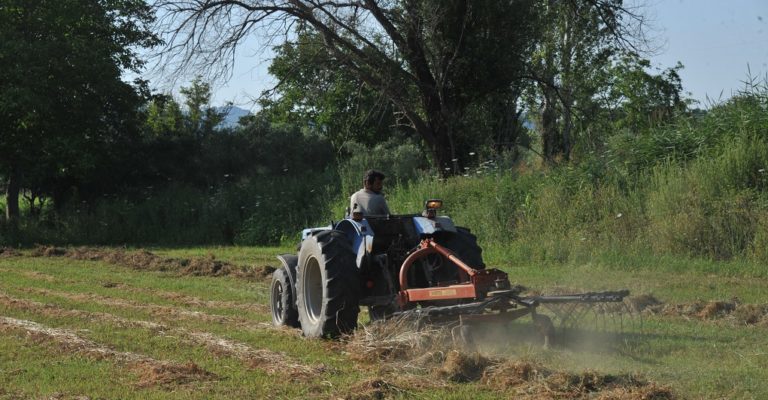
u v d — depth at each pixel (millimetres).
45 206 33219
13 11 26016
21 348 8539
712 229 15695
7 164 26938
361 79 26672
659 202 17016
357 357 7902
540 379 6742
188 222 28078
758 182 16891
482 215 19641
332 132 35281
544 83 29953
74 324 9945
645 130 21312
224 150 32406
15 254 20969
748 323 9680
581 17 28469
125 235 27797
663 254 15617
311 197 26812
